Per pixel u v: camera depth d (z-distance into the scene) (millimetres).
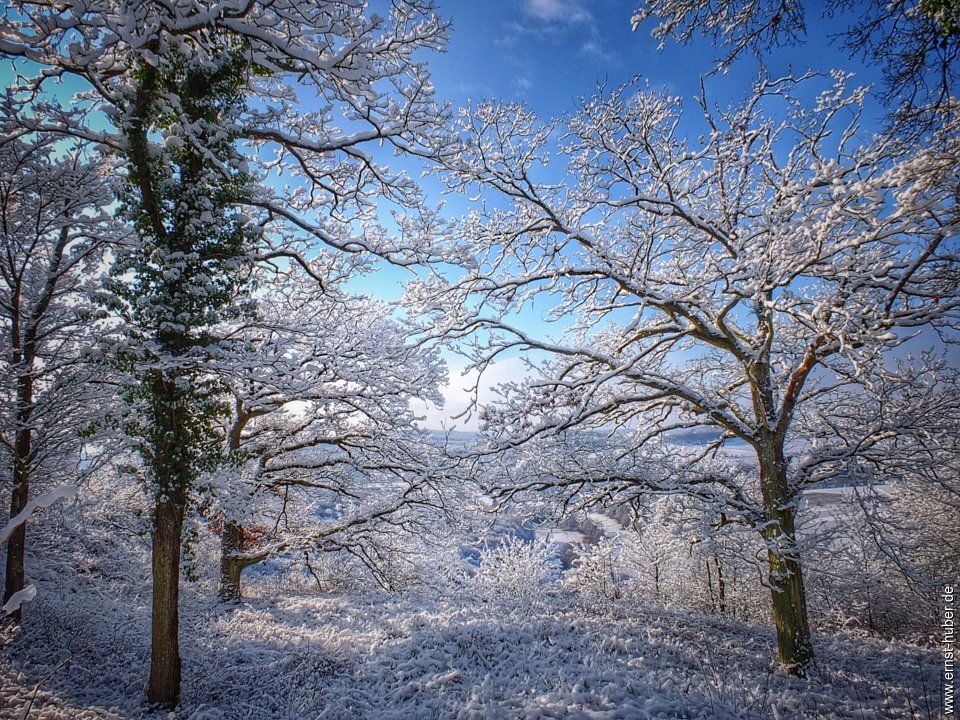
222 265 8289
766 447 9898
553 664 8547
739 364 12820
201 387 8297
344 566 18266
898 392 9797
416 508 14984
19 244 9445
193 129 7637
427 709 7086
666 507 11531
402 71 8617
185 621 11281
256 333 11758
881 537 9773
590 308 11469
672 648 9516
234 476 10938
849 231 8422
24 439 9680
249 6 7172
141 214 8023
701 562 16562
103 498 13195
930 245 7270
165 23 7051
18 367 9445
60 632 9117
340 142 9086
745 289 8812
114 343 7434
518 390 9781
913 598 12742
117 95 7477
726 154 10625
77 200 9430
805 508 13641
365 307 14133
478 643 9633
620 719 6090
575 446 10680
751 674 8633
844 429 9914
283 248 10664
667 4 6418
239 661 9250
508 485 10672
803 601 9305
